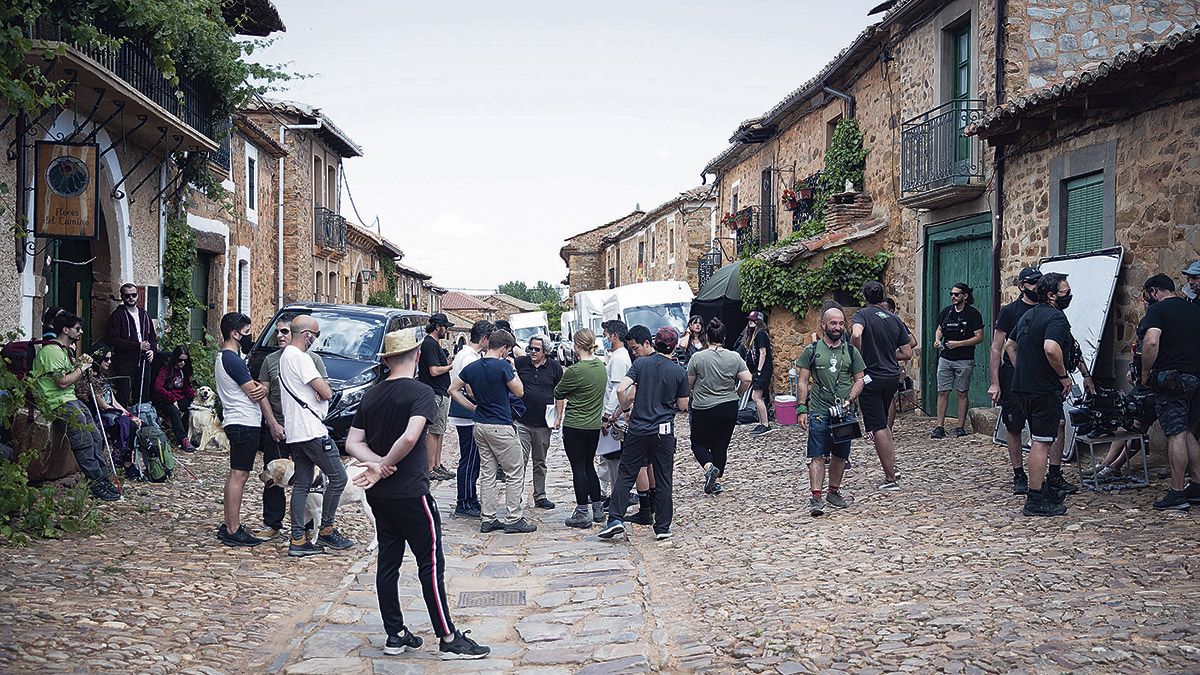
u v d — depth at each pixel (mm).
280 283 23359
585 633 6027
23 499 7320
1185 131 9016
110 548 7414
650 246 40844
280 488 8523
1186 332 7492
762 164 25266
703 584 7000
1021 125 11250
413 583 7301
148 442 10297
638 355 9352
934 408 15250
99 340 12906
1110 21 12656
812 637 5379
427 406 5539
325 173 28609
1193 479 7602
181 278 15078
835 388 8969
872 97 17672
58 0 10227
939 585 6094
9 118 9703
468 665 5438
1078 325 10273
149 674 4797
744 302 18828
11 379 7727
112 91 11031
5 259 10242
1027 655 4688
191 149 14383
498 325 10078
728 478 11758
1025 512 7809
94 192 10656
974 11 13547
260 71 14516
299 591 6859
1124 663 4488
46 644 5004
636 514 9688
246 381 7895
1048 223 11445
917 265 15594
